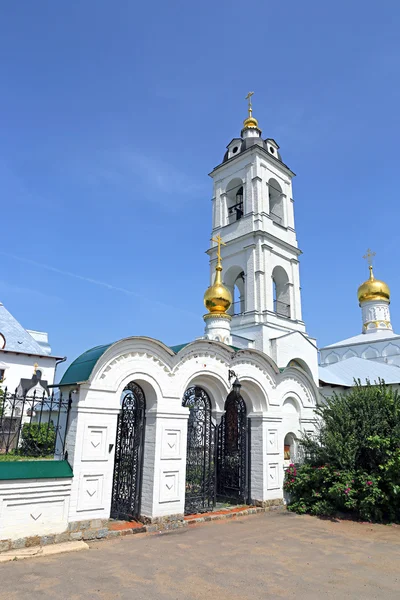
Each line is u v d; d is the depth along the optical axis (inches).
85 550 367.9
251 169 1109.7
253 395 605.6
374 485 518.9
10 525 360.8
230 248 1093.1
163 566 334.3
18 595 271.0
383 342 1501.0
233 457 619.5
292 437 658.8
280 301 1096.2
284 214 1136.8
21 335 1318.9
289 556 375.2
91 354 466.9
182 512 472.1
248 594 287.4
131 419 491.8
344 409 603.5
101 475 420.2
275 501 580.7
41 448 457.4
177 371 500.1
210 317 857.5
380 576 332.2
